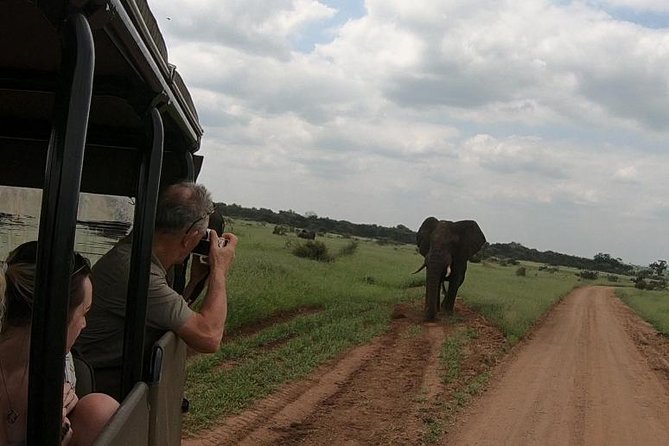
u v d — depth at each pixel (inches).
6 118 141.9
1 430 77.0
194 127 137.6
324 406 323.9
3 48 100.8
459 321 665.0
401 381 389.4
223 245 133.2
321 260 1245.1
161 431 102.2
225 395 314.2
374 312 662.5
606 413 365.4
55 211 59.6
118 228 175.5
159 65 90.4
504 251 5201.8
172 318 115.8
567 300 1274.6
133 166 154.9
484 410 346.6
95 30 68.2
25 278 78.2
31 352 60.4
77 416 86.7
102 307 118.5
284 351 428.8
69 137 59.9
